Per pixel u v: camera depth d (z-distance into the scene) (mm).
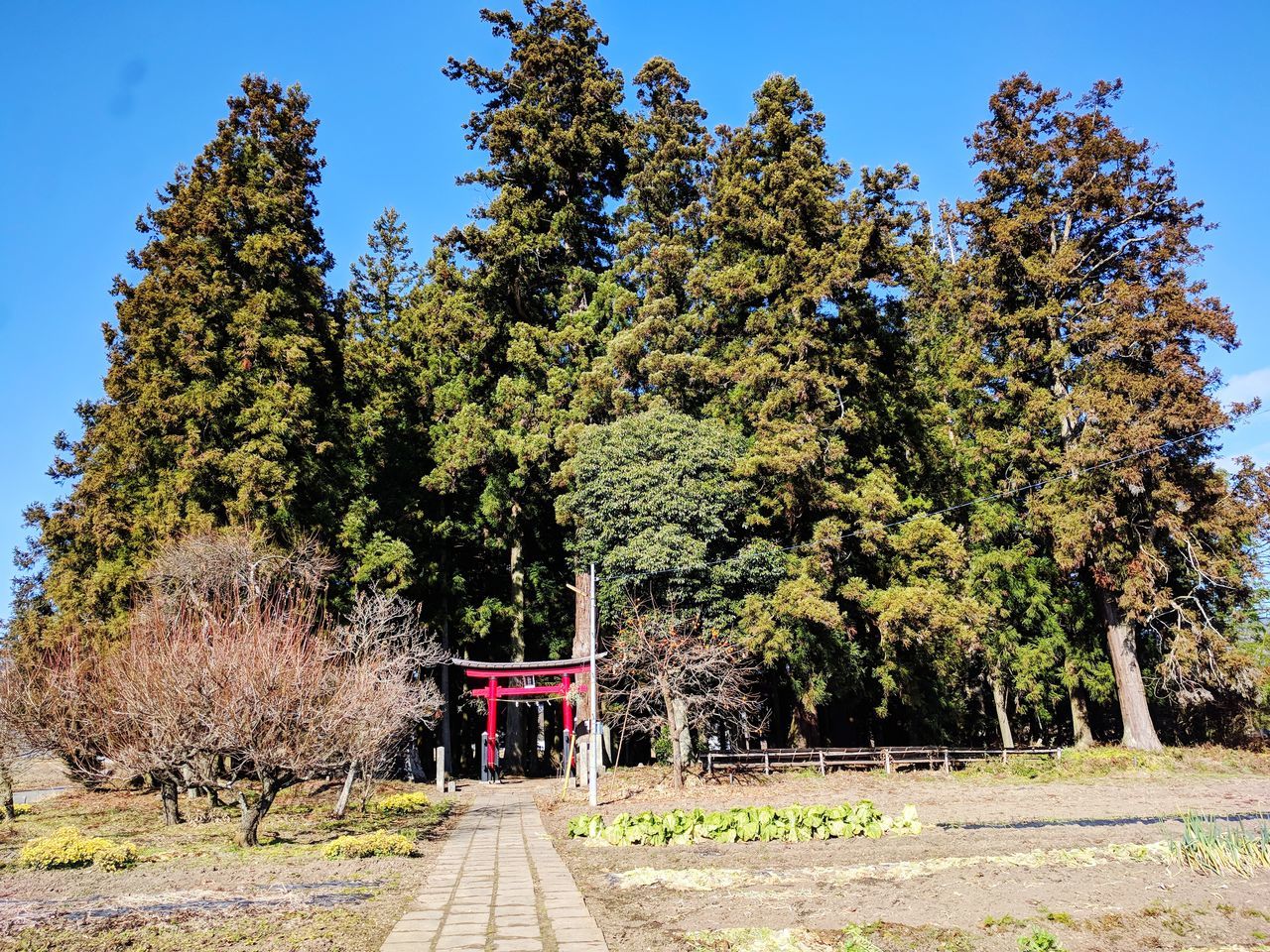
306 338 26016
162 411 23891
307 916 8422
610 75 33312
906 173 27219
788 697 32094
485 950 7246
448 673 32844
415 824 16156
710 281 27125
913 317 33688
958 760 24656
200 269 25750
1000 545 29344
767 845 12727
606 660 24328
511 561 32281
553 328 32562
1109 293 24562
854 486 25703
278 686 12789
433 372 32625
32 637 25312
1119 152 25359
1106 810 15688
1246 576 24250
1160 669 24469
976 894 9016
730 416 27141
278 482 23828
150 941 7398
